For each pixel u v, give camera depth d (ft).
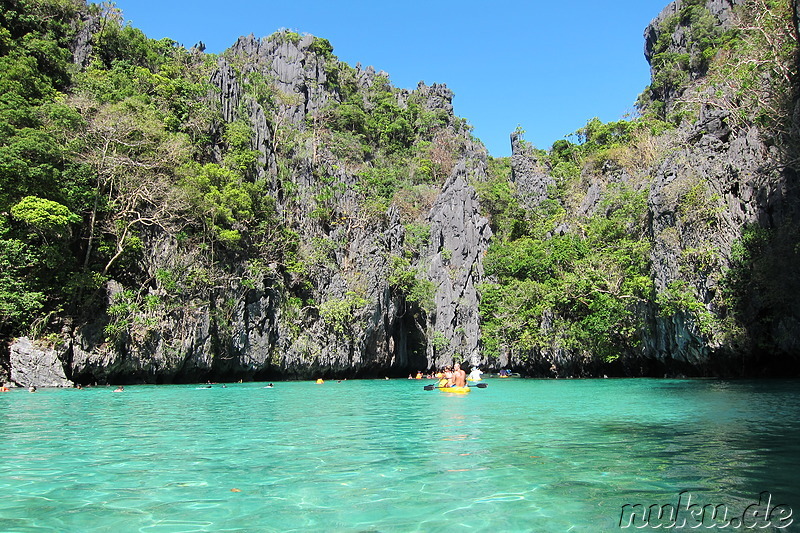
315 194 163.12
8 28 149.59
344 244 156.56
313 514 21.24
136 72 160.15
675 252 110.52
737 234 103.40
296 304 140.87
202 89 158.20
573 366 139.44
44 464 30.09
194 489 24.84
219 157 151.53
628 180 168.45
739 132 113.70
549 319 138.41
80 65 162.50
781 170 101.24
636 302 124.26
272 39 324.19
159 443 36.91
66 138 112.06
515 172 248.73
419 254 188.24
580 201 192.65
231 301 126.11
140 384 110.22
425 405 63.62
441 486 25.14
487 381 120.37
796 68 103.76
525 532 19.02
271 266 138.21
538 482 25.62
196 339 115.55
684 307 106.01
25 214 92.73
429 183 255.50
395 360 165.37
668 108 235.61
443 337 169.27
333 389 98.17
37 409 59.26
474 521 20.27
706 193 108.58
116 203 117.39
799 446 33.60
